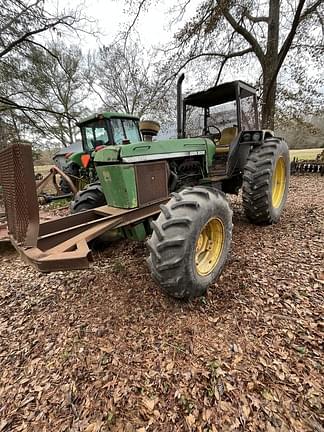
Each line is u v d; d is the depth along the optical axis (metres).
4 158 1.75
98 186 3.05
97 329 1.78
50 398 1.35
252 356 1.43
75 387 1.39
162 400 1.26
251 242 2.90
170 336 1.63
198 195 1.86
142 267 2.55
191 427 1.13
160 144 2.52
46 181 5.87
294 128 10.23
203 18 6.89
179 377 1.36
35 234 1.61
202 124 4.06
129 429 1.16
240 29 7.94
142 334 1.68
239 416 1.15
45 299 2.26
